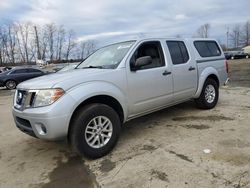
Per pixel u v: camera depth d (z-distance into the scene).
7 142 5.04
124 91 4.24
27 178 3.51
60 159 4.04
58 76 3.95
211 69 6.21
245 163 3.38
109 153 4.05
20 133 5.58
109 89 3.99
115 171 3.47
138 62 4.28
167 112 6.32
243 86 10.80
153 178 3.20
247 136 4.34
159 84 4.82
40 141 4.95
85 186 3.20
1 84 17.97
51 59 63.50
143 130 5.09
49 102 3.48
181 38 5.69
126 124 5.55
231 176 3.09
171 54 5.24
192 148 3.99
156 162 3.61
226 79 6.92
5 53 61.34
